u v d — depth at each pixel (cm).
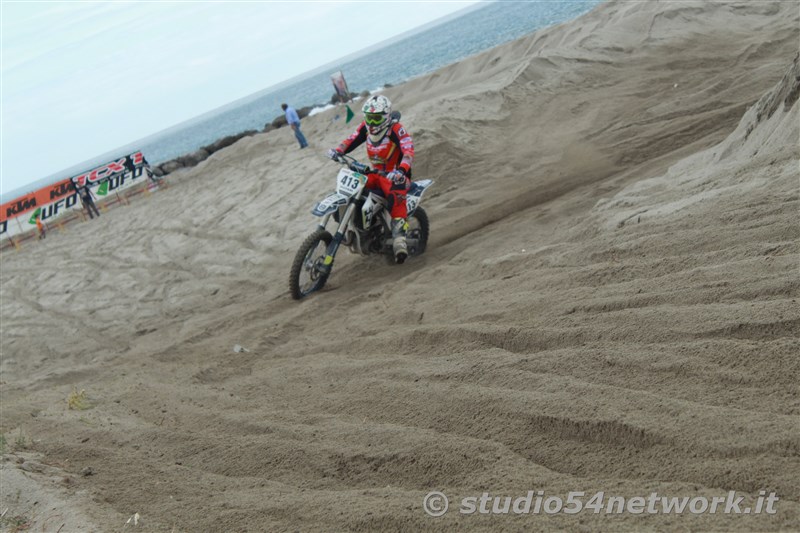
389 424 358
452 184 1193
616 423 281
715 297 368
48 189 2422
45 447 434
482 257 727
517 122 1415
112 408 533
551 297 472
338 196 794
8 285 1605
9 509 334
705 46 1598
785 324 313
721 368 302
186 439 409
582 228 638
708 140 989
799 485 218
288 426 397
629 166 1020
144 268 1345
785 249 391
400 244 814
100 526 298
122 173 2522
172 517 301
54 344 1055
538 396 328
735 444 246
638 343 351
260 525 279
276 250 1188
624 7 2112
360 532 259
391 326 580
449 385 381
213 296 1053
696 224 493
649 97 1362
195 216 1638
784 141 561
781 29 1588
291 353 615
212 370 625
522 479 267
